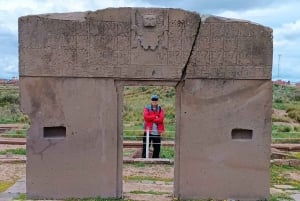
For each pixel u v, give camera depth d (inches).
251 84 402.6
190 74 400.2
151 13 397.1
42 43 395.5
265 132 404.5
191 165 405.1
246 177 406.0
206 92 402.0
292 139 904.3
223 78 401.4
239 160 405.1
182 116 402.9
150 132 653.9
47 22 394.9
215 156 404.8
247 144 404.5
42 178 403.2
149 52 398.3
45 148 401.7
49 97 398.9
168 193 438.6
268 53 400.5
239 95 402.6
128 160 631.8
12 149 765.3
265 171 405.7
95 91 400.2
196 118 402.9
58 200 400.5
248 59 400.8
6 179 526.9
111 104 400.8
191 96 402.0
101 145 402.3
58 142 401.7
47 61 396.2
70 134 401.4
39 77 397.7
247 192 406.3
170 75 399.2
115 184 404.8
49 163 402.6
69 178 403.5
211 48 399.5
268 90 402.6
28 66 396.5
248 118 403.9
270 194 434.9
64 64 397.1
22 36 394.9
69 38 396.2
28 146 401.7
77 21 395.2
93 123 401.4
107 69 398.0
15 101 2033.7
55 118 400.2
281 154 697.0
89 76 398.6
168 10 397.4
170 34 398.0
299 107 1728.6
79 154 402.3
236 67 401.1
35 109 399.5
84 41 396.5
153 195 426.6
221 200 404.8
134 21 396.2
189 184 405.7
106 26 396.2
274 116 1498.5
